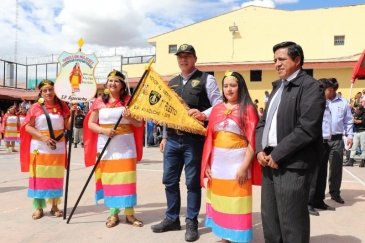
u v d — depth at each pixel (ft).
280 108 10.46
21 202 19.74
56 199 17.19
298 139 9.73
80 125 52.19
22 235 14.40
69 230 15.02
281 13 89.10
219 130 12.31
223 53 93.56
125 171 15.17
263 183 11.18
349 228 15.26
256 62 78.43
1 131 59.88
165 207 18.71
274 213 10.94
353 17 83.56
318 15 86.17
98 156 15.62
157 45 98.22
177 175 14.69
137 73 98.84
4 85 111.14
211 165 12.64
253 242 13.64
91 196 20.94
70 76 16.38
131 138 15.55
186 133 14.06
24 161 17.17
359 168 32.68
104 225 15.67
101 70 66.18
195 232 13.85
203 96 14.21
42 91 17.07
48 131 16.87
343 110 19.66
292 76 10.52
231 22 92.94
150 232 14.73
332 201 19.81
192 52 14.03
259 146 10.98
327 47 85.35
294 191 10.12
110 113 15.19
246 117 11.89
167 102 13.89
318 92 9.89
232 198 11.85
